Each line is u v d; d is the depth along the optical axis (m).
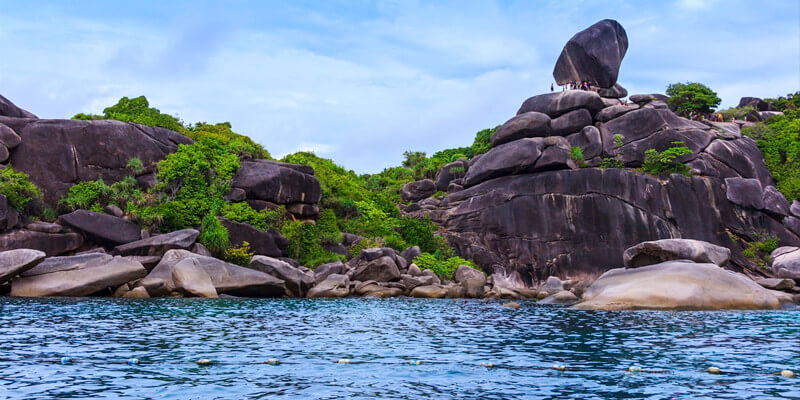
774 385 9.63
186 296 30.28
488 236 54.50
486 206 55.31
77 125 41.84
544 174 54.44
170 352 12.46
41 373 10.03
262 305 26.91
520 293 43.94
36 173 39.97
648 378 10.21
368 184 72.88
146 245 34.47
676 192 52.22
